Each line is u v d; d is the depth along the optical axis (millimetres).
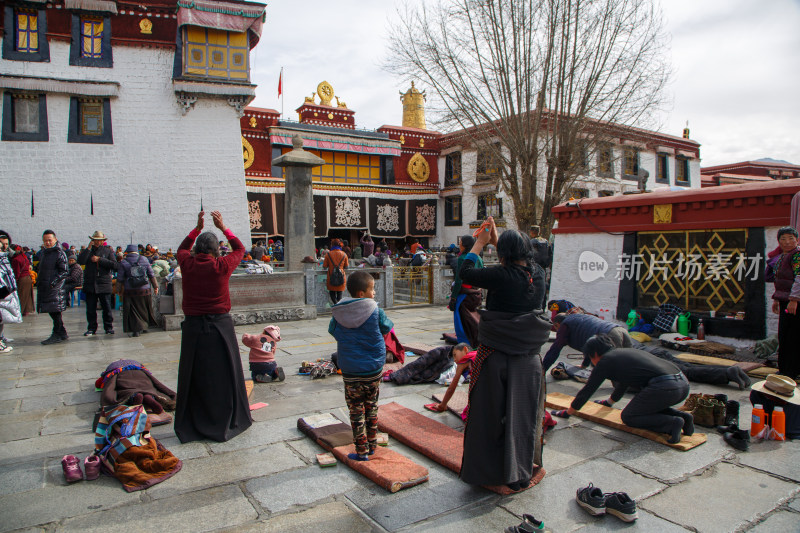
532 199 14156
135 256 8938
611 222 8477
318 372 5922
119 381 4609
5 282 7473
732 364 5895
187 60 17797
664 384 3943
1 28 16188
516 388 3059
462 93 14461
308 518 2936
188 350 4105
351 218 25844
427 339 8414
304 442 4074
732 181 34906
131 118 17500
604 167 15523
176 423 4090
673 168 29984
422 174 28469
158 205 17797
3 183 16281
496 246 3227
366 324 3543
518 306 3084
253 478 3449
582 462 3658
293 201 11766
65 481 3438
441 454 3639
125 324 8883
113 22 17250
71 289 12977
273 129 23453
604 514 2936
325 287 11336
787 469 3521
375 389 3629
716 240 7125
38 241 16547
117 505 3105
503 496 3162
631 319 7941
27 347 7957
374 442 3648
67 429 4414
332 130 25406
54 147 16719
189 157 18172
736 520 2887
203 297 4102
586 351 4602
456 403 4773
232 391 4203
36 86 16312
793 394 4047
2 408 4977
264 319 10211
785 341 5285
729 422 4305
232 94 18312
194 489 3299
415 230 27953
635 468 3557
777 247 5902
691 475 3453
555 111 13688
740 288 6848
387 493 3211
